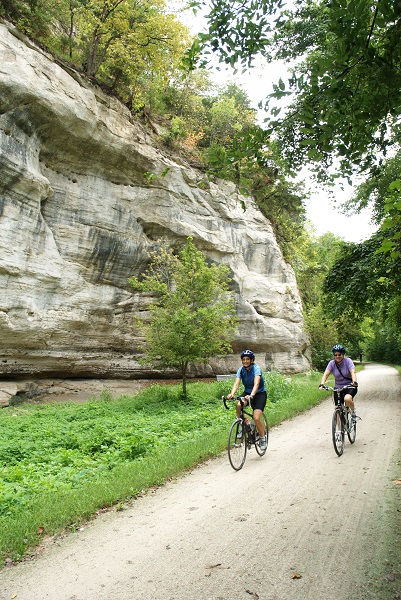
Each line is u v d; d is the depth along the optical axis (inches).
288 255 1334.9
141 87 988.6
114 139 805.9
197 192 1016.9
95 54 868.6
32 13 717.9
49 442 369.4
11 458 319.0
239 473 252.1
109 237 823.7
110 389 803.4
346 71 121.6
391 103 126.0
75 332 775.7
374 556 142.3
